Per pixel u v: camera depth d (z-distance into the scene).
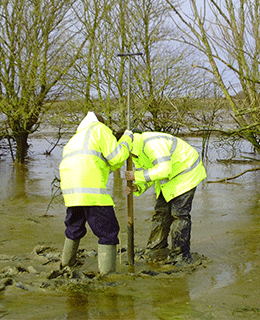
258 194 8.41
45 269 3.91
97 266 4.11
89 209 3.79
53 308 2.86
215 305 3.05
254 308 3.00
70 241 3.97
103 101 12.01
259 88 7.75
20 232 5.61
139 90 12.27
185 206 4.44
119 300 3.08
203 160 13.91
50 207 7.28
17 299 3.00
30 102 12.80
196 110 12.60
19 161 13.43
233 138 12.75
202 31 7.06
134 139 4.35
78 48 11.45
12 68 12.70
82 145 3.80
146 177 4.14
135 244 5.12
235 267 4.14
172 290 3.39
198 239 5.31
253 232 5.60
